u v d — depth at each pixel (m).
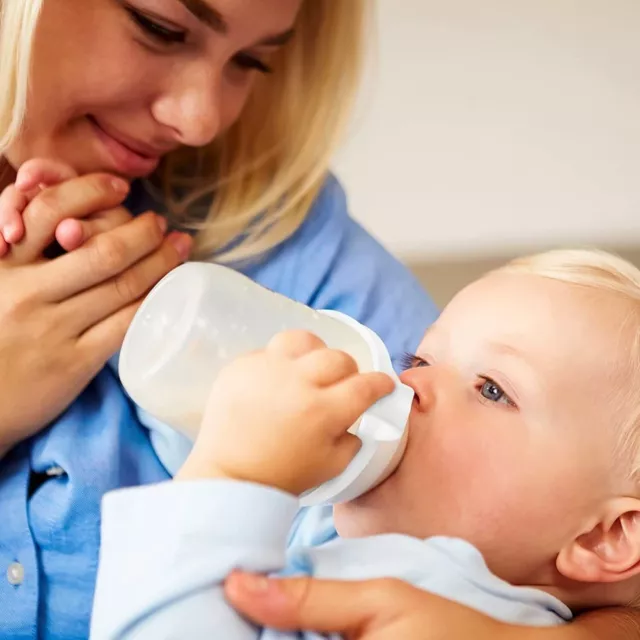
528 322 0.85
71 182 0.98
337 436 0.70
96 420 1.02
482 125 1.79
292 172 1.19
